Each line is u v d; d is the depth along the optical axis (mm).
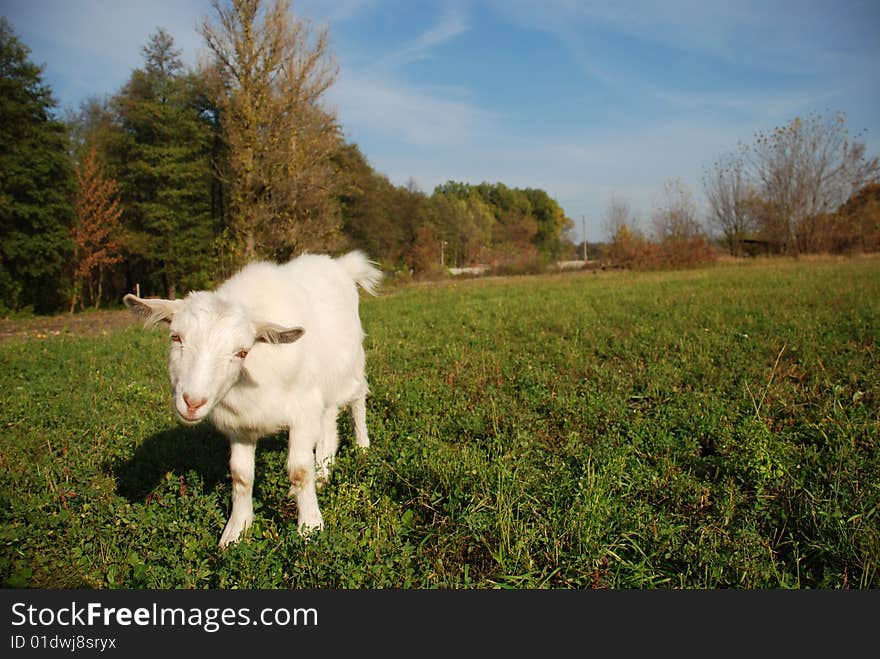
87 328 19969
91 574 3797
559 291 22719
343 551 3809
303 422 4492
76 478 4945
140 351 11375
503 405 6664
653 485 4695
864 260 36219
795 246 42562
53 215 28094
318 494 4875
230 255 27641
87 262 31625
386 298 23750
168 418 6730
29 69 27312
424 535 4285
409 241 64188
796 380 7746
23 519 4281
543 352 9891
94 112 42531
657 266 40000
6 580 3682
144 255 35562
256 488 5184
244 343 3879
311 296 5113
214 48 26922
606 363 8898
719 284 21516
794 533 4164
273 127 27500
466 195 108500
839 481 4480
